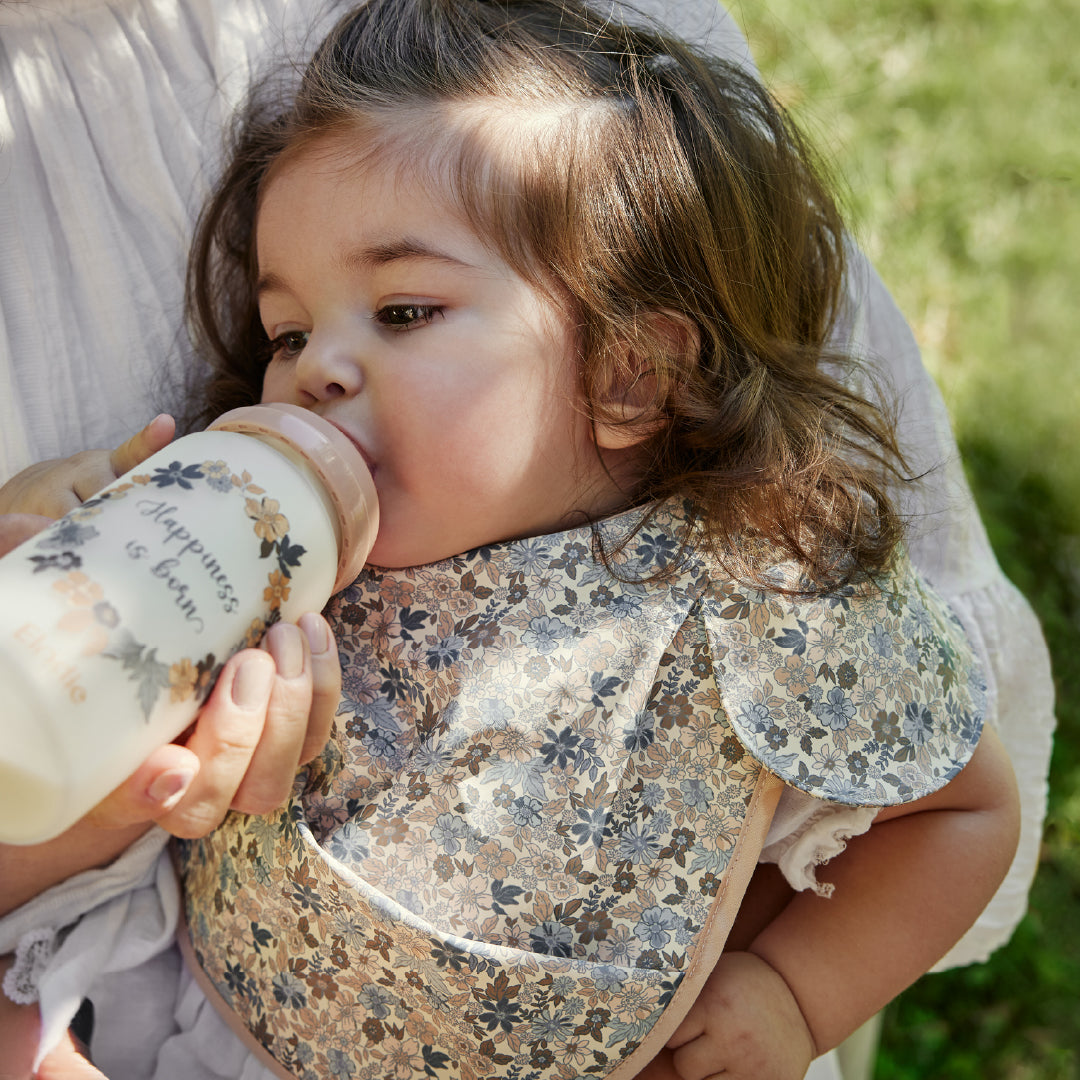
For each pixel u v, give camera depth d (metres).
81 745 0.71
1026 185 2.59
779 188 1.25
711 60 1.29
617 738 1.01
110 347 1.18
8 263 1.11
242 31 1.22
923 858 1.11
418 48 1.08
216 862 1.08
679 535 1.06
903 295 2.42
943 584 1.41
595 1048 1.00
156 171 1.18
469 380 0.98
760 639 1.03
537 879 0.99
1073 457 2.28
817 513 1.09
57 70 1.13
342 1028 1.03
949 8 2.78
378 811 1.01
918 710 1.06
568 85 1.08
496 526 1.04
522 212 1.02
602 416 1.06
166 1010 1.13
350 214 0.99
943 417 1.43
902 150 2.59
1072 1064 1.77
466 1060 1.00
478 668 1.02
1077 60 2.77
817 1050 1.12
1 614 0.70
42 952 1.03
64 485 1.02
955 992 1.83
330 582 0.89
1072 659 2.09
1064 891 1.91
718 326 1.14
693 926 1.01
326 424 0.90
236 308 1.25
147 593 0.75
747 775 1.03
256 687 0.81
